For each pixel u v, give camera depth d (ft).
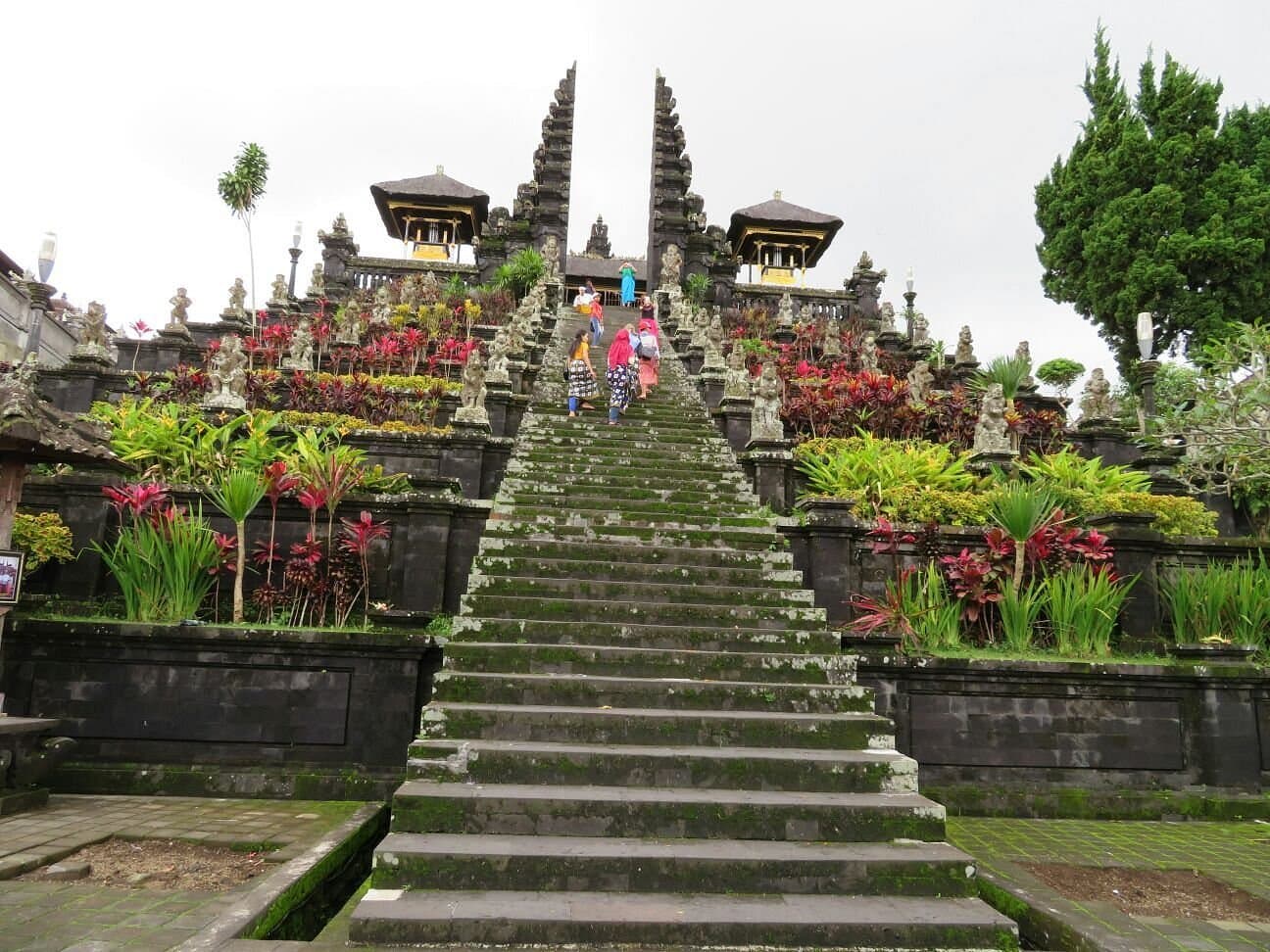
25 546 24.80
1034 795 22.85
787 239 114.93
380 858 13.79
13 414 19.53
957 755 23.49
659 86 110.52
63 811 19.27
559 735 17.81
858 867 14.40
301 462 28.66
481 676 19.10
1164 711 24.44
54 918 12.93
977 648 26.30
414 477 30.30
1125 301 65.67
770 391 36.19
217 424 33.91
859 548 28.76
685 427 40.04
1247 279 62.75
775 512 32.94
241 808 20.08
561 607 22.66
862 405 42.91
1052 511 28.53
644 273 110.63
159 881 14.98
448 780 16.38
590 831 15.28
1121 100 72.23
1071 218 71.92
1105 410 45.78
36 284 40.16
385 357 49.52
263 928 12.99
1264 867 17.83
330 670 22.63
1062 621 26.05
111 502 26.73
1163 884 16.70
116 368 46.11
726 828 15.51
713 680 20.65
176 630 22.22
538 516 28.35
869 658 23.43
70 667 22.15
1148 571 28.27
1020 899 15.28
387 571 27.43
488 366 42.75
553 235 99.45
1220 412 35.58
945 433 42.78
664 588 24.12
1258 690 24.73
